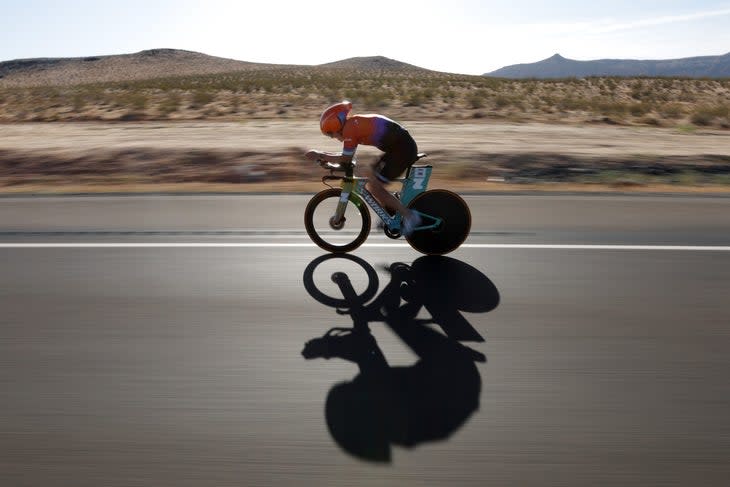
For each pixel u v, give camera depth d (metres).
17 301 5.39
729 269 6.35
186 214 9.06
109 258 6.71
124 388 3.82
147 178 13.35
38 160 14.26
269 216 8.87
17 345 4.48
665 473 2.95
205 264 6.45
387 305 5.25
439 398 3.67
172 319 4.96
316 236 6.82
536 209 9.44
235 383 3.87
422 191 6.66
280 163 14.05
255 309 5.16
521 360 4.20
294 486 2.86
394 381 3.89
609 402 3.62
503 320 4.92
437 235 6.71
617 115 27.11
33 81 143.25
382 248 7.04
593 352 4.33
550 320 4.93
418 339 4.55
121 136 17.94
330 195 6.75
